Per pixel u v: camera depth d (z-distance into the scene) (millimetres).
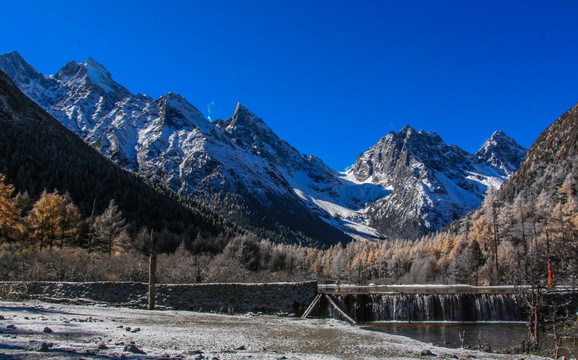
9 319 19812
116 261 61500
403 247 162375
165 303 39344
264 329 27641
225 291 41156
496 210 98812
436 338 38594
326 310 41906
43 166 138375
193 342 18922
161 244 107500
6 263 48875
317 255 184250
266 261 121625
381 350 21594
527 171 177750
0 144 138625
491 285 83875
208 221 176375
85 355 11812
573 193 105688
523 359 21203
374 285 95188
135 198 151500
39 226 70438
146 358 12633
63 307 31312
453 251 109938
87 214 121000
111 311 32031
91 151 195750
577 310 43125
